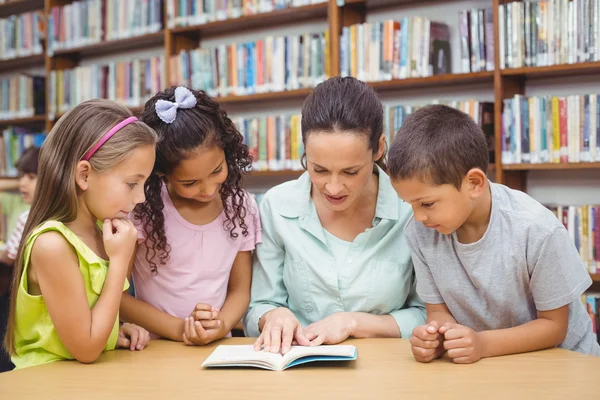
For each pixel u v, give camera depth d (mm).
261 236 1709
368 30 2947
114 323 1343
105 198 1323
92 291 1343
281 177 3480
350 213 1632
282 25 3469
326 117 1357
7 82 4277
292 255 1633
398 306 1639
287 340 1320
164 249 1607
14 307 1352
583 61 2473
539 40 2561
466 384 1081
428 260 1433
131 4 3682
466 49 2738
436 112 1283
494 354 1261
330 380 1125
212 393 1060
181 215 1655
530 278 1345
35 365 1274
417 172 1206
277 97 3361
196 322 1426
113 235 1342
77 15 3932
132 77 3715
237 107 3639
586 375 1124
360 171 1390
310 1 3084
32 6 4383
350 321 1478
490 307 1401
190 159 1443
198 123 1448
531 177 2904
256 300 1688
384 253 1616
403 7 3121
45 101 4211
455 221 1254
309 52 3100
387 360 1259
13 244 2990
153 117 1477
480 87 2941
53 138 1347
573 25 2490
